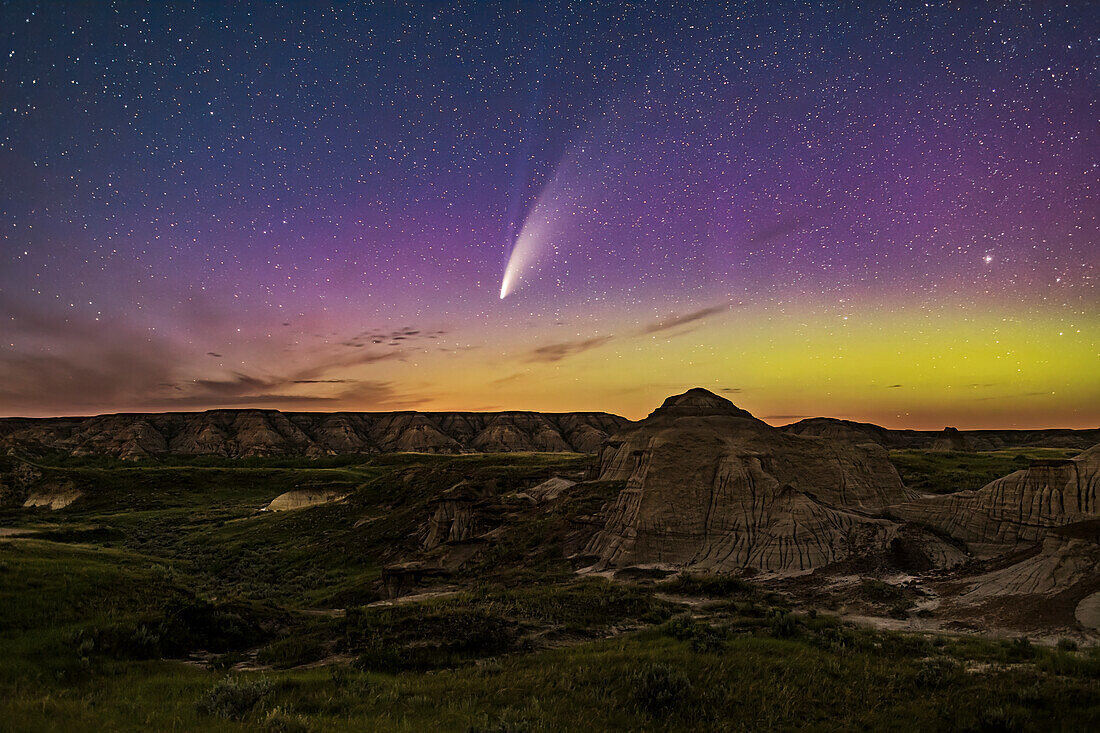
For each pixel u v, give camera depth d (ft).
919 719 42.78
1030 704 44.65
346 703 44.57
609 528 138.62
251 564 176.35
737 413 184.14
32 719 37.29
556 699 46.01
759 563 114.21
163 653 67.05
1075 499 112.27
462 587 121.90
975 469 243.40
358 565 167.32
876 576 99.55
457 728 39.11
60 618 68.54
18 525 234.79
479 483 218.59
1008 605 75.15
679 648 59.16
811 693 47.57
